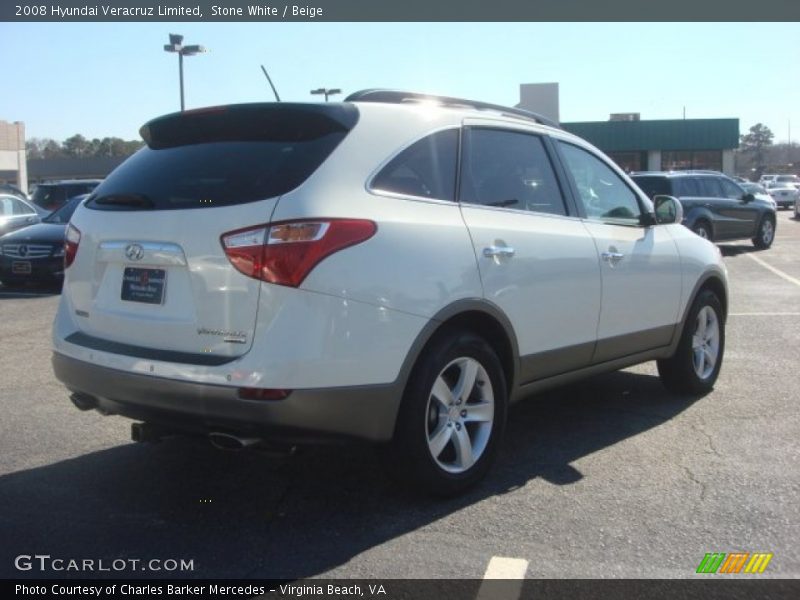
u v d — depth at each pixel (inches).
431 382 151.9
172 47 868.6
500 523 151.2
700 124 1817.2
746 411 224.2
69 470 179.2
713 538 144.8
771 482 171.0
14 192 656.4
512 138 184.5
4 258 471.8
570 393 247.9
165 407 140.7
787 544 142.5
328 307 136.0
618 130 1824.6
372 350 140.9
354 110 152.6
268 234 135.0
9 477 175.0
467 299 156.6
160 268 146.5
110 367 147.9
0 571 132.6
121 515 155.1
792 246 758.5
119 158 2610.7
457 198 163.8
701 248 239.1
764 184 1926.7
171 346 144.3
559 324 182.4
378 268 141.9
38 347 314.8
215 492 166.6
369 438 143.7
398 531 147.9
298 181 140.1
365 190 145.8
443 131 165.6
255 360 133.5
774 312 388.8
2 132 2203.5
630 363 213.9
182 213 144.0
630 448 194.2
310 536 145.9
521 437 203.8
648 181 681.6
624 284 202.5
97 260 157.1
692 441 198.8
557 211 189.2
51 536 145.9
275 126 153.7
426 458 153.0
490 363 165.5
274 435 135.8
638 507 158.6
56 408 228.2
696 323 237.3
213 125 160.2
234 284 136.3
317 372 135.1
